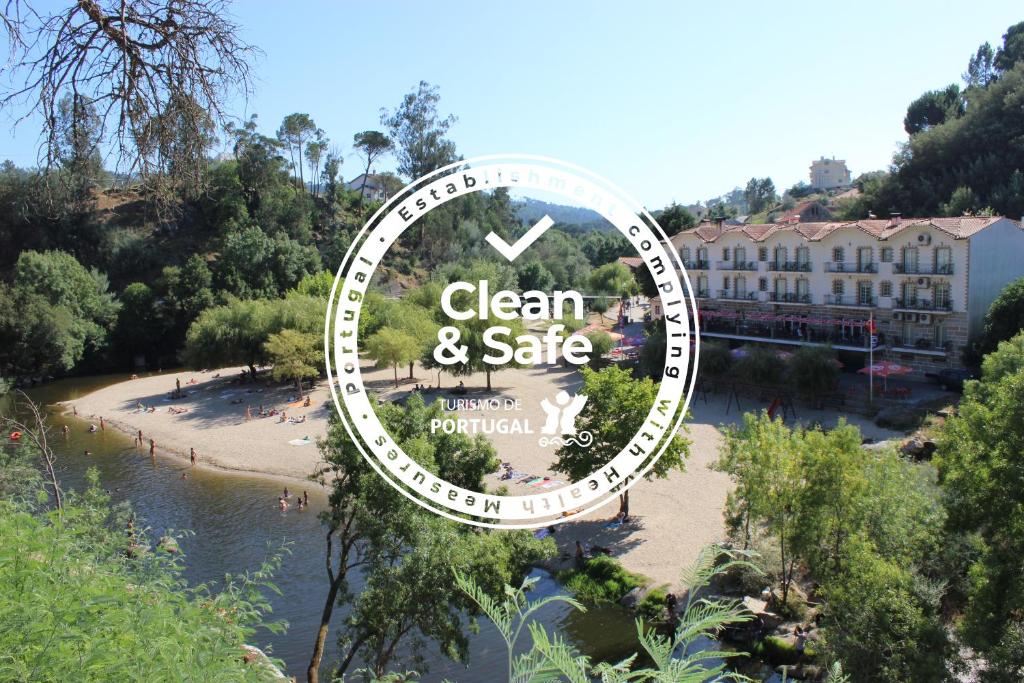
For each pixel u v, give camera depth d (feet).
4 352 263.49
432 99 403.75
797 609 90.22
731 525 98.43
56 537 30.55
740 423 173.58
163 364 318.45
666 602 95.86
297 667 87.61
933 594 65.41
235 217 387.55
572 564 110.11
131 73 25.88
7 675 21.24
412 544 67.46
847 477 80.07
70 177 26.61
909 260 193.77
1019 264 198.08
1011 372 114.11
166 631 25.61
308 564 117.60
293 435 192.65
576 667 17.47
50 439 199.52
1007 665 56.34
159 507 146.51
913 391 181.06
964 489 68.08
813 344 203.82
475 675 84.64
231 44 27.09
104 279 320.29
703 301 248.73
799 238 218.79
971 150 317.63
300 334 244.63
